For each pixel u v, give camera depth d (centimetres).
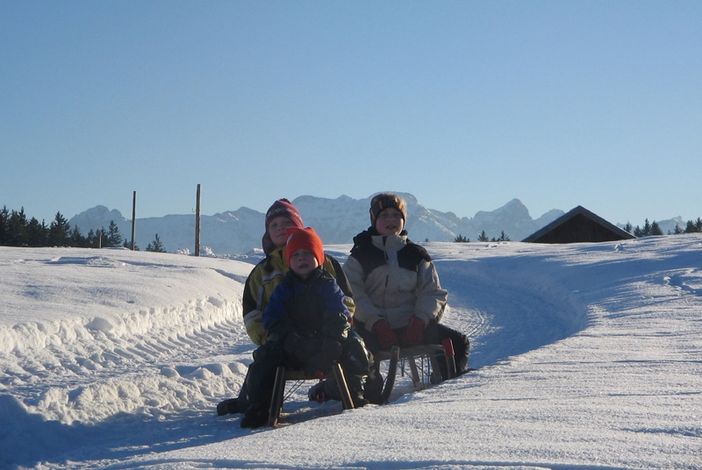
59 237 9256
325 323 596
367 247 715
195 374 745
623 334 810
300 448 378
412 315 711
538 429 383
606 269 1798
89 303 1111
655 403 444
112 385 656
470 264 2472
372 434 400
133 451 528
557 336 1178
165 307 1199
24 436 550
